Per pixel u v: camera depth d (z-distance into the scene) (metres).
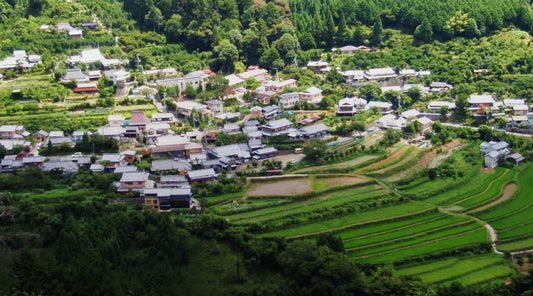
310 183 196.38
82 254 145.25
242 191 192.00
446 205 187.12
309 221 175.62
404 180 198.75
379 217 177.75
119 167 198.38
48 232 162.62
